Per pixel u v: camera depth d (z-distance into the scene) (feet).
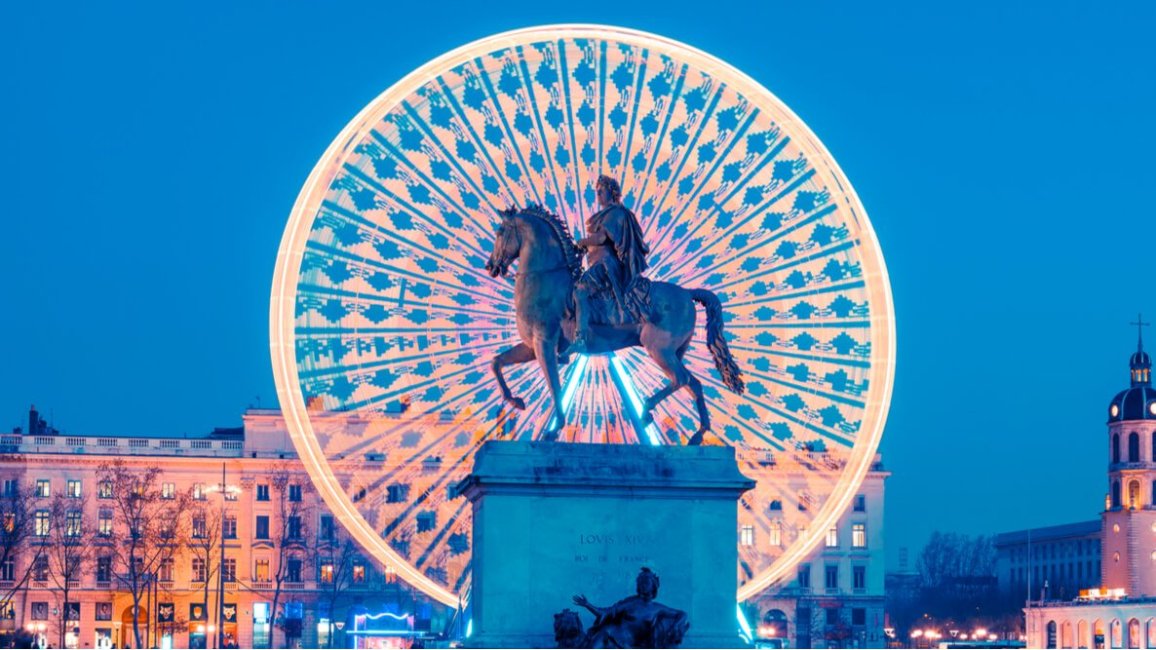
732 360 145.38
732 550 139.23
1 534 503.61
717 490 139.13
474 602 139.85
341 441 282.77
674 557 138.21
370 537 198.59
